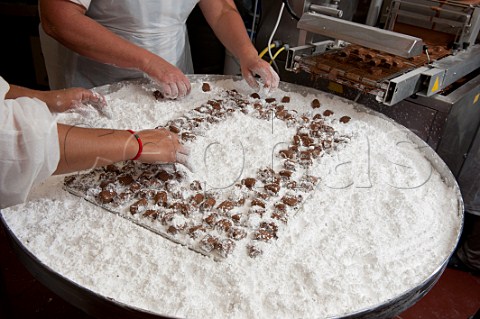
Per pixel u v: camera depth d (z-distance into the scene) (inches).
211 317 26.6
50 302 60.3
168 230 32.4
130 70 58.4
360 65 51.0
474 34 57.2
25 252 29.4
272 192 37.0
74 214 33.3
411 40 44.7
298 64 52.6
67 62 61.0
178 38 60.6
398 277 30.1
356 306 28.0
